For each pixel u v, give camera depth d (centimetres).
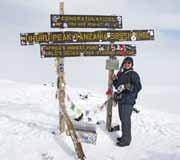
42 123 580
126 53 508
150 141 493
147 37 513
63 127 493
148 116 676
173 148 461
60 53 469
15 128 540
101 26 495
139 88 464
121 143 467
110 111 521
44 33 462
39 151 436
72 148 448
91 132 474
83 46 482
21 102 796
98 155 433
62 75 466
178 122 635
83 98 861
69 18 477
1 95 887
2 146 454
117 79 482
